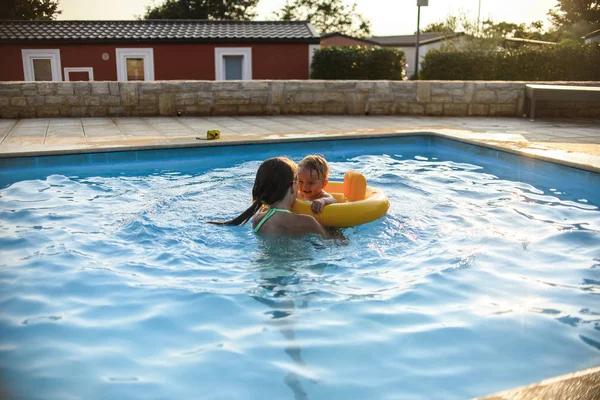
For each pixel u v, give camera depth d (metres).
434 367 2.42
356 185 4.41
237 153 7.88
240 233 3.96
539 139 8.08
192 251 3.74
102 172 6.57
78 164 7.06
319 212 3.98
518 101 11.46
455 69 19.69
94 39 19.41
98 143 7.51
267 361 2.45
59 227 4.33
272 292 3.15
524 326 2.79
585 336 2.70
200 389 2.25
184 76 20.23
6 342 2.61
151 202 5.01
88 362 2.44
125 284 3.26
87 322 2.81
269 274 3.39
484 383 2.30
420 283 3.29
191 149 7.61
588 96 10.21
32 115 10.76
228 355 2.50
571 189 5.77
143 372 2.36
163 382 2.29
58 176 6.31
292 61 20.48
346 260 3.61
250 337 2.66
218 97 11.24
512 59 19.53
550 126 9.80
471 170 6.79
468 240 4.07
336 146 8.41
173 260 3.61
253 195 3.89
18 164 6.77
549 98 10.59
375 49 20.31
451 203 5.11
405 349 2.56
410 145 8.84
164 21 22.38
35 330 2.73
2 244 3.94
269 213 3.80
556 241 4.09
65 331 2.72
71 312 2.92
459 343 2.62
